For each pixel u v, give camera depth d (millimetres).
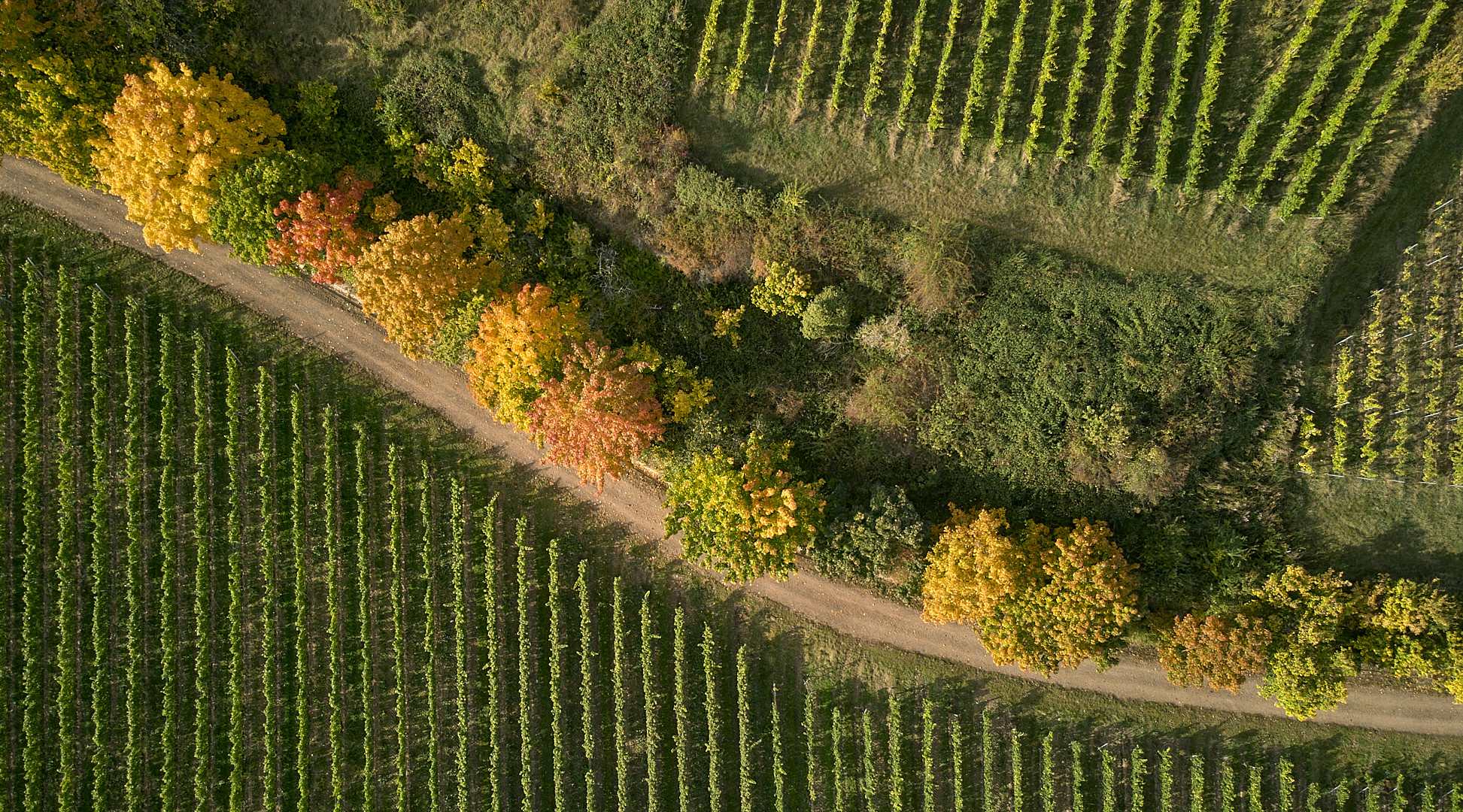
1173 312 32719
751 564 33719
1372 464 33938
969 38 32625
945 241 32906
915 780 38156
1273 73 31688
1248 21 31656
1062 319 33469
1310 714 33250
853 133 33750
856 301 34688
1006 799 37719
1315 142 32031
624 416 31531
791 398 35938
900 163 33812
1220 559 33812
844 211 33844
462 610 38000
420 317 31984
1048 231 33656
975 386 34500
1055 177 33281
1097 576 31438
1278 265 32625
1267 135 32156
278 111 35031
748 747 37938
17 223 38188
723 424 35844
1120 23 31391
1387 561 33969
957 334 34344
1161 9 31609
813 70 33375
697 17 33250
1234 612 33281
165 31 33562
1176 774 37312
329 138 35031
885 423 35312
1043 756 37656
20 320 38375
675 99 33719
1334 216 32375
